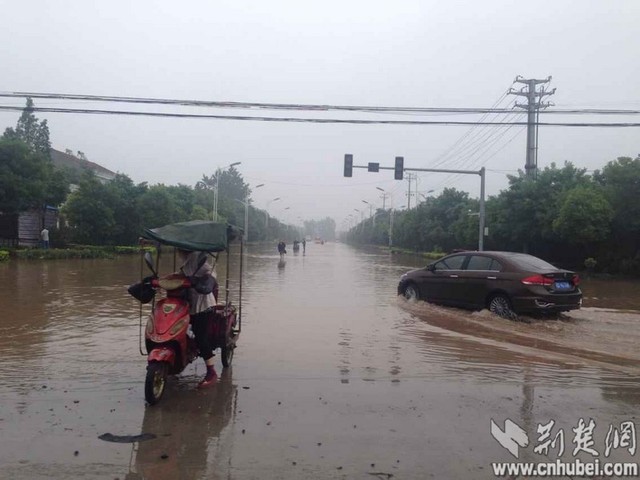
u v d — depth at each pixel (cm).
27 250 2730
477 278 1145
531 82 3150
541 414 515
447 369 680
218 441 444
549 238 2975
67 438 445
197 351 623
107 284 1619
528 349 809
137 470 390
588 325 1049
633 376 653
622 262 2686
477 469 402
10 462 399
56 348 774
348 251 6719
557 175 3111
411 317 1110
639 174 2622
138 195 3866
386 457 418
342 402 546
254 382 615
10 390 570
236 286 1739
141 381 610
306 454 421
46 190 2970
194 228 596
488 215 3506
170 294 584
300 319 1070
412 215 5800
